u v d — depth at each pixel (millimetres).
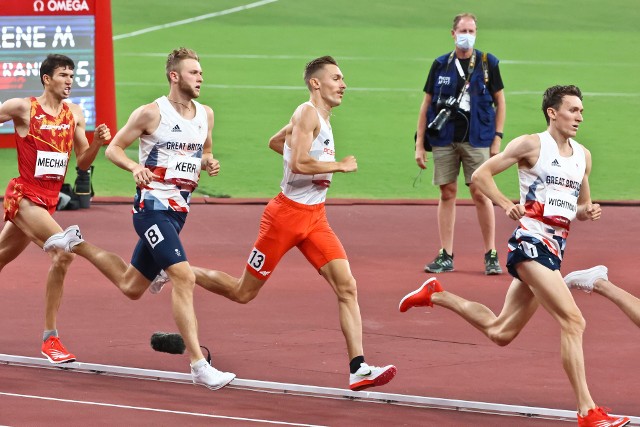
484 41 106000
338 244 28141
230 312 35906
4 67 63812
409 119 79375
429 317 35688
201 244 46938
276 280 40562
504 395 27812
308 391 27562
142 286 29062
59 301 29688
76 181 54031
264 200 57000
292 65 96688
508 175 66062
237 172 64062
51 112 29938
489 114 42000
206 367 27078
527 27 112250
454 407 26625
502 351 31906
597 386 28625
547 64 98562
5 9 63656
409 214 54719
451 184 42344
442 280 41125
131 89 86062
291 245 28391
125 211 53844
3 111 29609
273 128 76062
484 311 27641
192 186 28500
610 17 116500
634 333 34000
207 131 28609
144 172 27422
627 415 26281
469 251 46625
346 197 59219
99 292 38188
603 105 84938
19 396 26406
